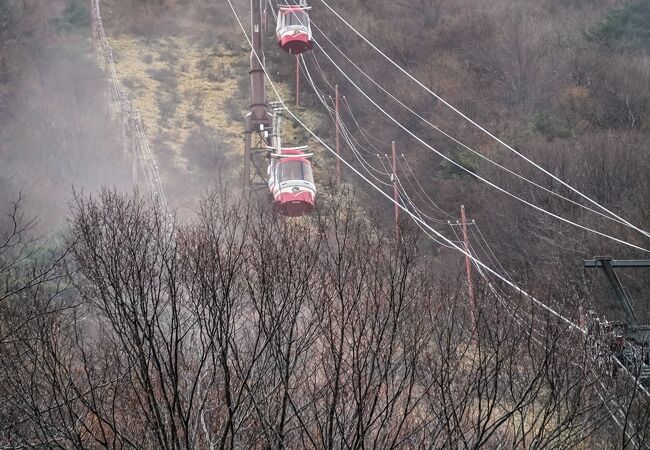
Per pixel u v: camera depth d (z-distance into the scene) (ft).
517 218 237.66
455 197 260.21
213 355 71.72
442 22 363.76
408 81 324.80
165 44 338.54
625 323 111.96
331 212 161.79
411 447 74.28
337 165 268.00
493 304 90.17
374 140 295.89
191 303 77.97
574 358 81.92
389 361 70.49
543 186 250.98
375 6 374.43
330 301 76.89
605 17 360.48
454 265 186.70
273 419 73.67
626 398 82.79
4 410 71.82
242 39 351.67
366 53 342.85
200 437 75.05
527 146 277.23
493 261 224.94
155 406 68.64
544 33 354.54
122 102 268.21
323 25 356.18
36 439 72.13
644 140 274.77
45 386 73.82
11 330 75.05
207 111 295.07
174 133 271.49
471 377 79.15
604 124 303.27
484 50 340.39
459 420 71.05
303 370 76.07
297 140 288.71
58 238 139.13
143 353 69.51
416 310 81.46
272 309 77.61
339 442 72.18
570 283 148.15
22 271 98.53
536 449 72.59
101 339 80.33
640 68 331.77
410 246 96.58
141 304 72.69
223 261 81.92
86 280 90.58
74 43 308.60
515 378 80.84
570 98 314.76
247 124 176.96
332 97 319.06
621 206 236.84
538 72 326.85
